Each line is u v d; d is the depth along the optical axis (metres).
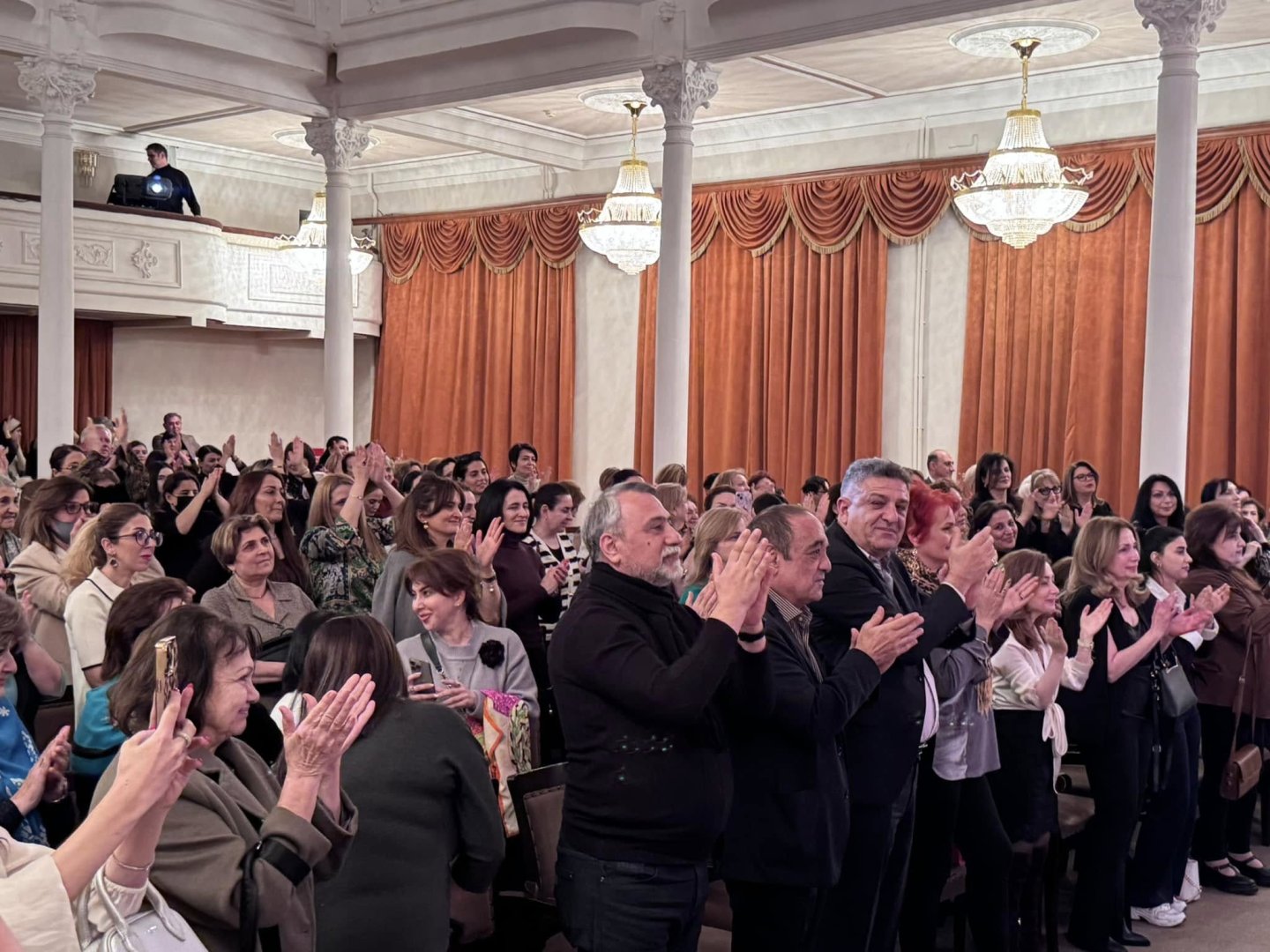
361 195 15.46
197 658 2.31
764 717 2.92
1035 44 9.64
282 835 2.22
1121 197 10.41
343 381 11.09
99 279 12.78
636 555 2.87
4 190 13.11
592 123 12.66
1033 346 10.95
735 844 3.05
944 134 11.35
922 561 3.98
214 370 15.60
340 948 2.65
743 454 12.55
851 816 3.34
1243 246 9.90
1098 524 4.60
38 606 4.64
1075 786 5.04
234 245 14.14
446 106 10.41
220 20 9.80
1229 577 5.33
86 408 14.48
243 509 5.12
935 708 3.61
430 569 3.87
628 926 2.75
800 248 12.10
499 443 14.26
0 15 8.96
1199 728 5.01
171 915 2.08
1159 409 7.28
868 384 11.75
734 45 8.62
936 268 11.52
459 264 14.54
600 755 2.79
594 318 13.67
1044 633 4.38
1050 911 4.48
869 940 3.41
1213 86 10.05
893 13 7.95
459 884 2.92
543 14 9.25
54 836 3.43
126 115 13.30
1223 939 4.74
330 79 10.66
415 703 2.83
